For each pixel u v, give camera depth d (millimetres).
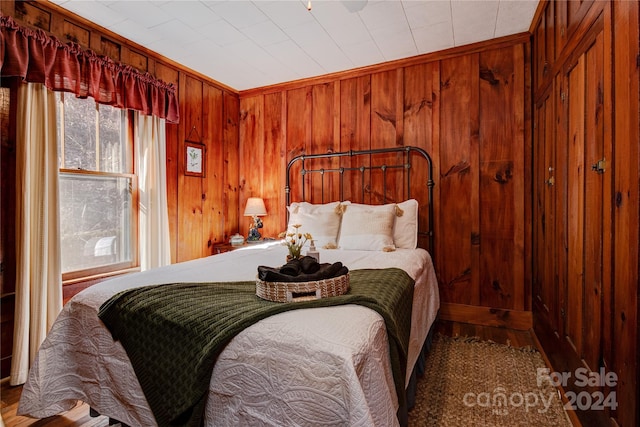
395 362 1223
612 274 1198
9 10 2039
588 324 1441
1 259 2059
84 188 2555
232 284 1615
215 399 1149
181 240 3312
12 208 2104
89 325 1504
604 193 1269
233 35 2691
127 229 2840
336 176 3480
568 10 1735
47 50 2146
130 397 1362
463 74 2963
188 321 1236
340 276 1457
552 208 2068
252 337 1118
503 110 2838
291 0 2232
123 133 2805
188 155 3385
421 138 3119
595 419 1352
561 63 1858
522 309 2783
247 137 3967
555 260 1988
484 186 2904
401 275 1819
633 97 1041
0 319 2051
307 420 999
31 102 2113
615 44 1170
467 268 2963
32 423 1645
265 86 3832
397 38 2771
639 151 1010
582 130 1516
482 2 2283
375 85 3309
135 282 1678
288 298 1335
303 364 1027
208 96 3619
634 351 1033
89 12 2340
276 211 3811
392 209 2918
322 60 3170
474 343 2504
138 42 2793
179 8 2309
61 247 2348
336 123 3480
